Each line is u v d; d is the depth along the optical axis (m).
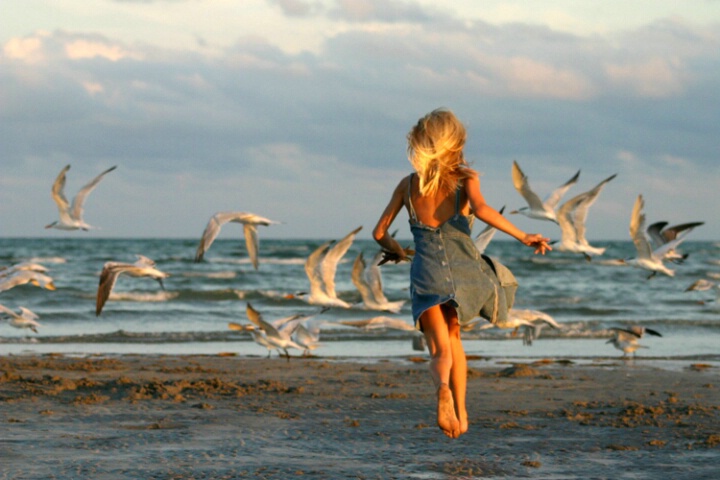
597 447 6.54
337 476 5.41
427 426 7.49
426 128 4.68
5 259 52.19
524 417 8.15
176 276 40.03
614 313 27.11
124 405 8.43
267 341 14.34
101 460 5.81
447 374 4.73
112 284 11.56
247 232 12.76
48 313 22.61
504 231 4.52
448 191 4.73
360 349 16.72
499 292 4.77
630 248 108.62
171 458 5.92
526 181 15.26
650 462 5.98
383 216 5.00
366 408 8.56
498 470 5.67
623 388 10.73
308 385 10.49
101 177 17.42
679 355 16.11
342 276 42.34
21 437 6.62
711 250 104.06
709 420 7.91
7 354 14.88
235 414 7.99
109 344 17.16
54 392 9.14
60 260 52.91
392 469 5.65
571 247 15.45
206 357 14.54
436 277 4.68
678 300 33.22
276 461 5.87
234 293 29.80
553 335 19.69
